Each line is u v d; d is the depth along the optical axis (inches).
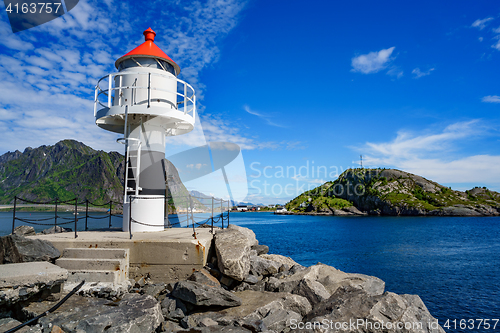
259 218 6412.4
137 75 495.8
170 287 359.6
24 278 247.4
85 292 306.5
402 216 7632.9
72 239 400.2
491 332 615.2
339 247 1860.2
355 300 314.2
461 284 959.0
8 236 336.8
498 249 1820.9
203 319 297.4
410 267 1233.4
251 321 298.0
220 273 394.6
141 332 240.2
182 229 537.6
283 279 427.8
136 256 390.0
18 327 213.6
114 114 475.2
